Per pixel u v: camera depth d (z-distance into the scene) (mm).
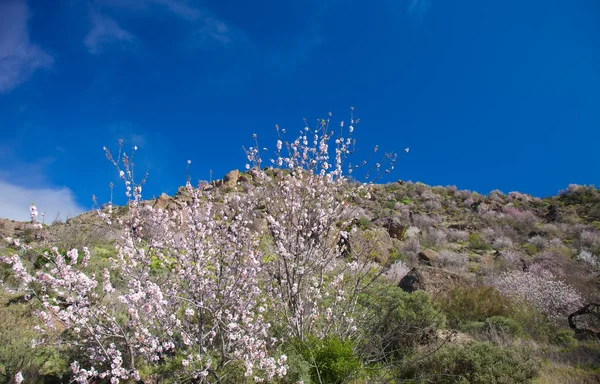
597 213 33500
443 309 10906
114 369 4176
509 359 5977
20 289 6750
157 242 5168
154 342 4488
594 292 14703
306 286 6254
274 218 6211
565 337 9484
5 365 4723
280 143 6395
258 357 4535
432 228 27828
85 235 10422
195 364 4551
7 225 15562
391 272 14258
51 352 4984
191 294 5105
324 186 6570
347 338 6164
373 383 5402
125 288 6621
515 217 33656
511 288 13570
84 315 4168
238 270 5301
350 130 6676
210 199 6207
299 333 5879
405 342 7098
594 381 6180
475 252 23906
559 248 23734
